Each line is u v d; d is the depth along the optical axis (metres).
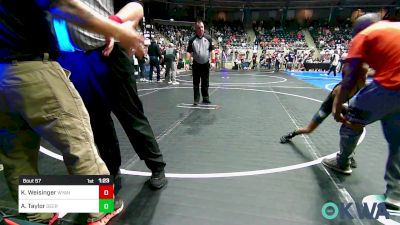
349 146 2.29
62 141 1.25
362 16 2.10
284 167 2.62
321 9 34.72
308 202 2.00
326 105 2.94
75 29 1.51
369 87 1.95
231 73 18.28
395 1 29.94
